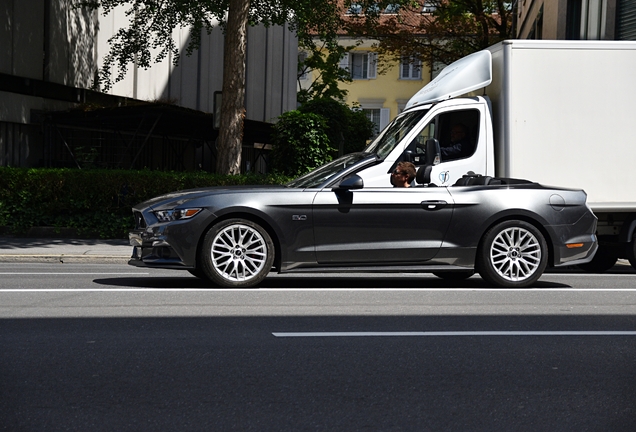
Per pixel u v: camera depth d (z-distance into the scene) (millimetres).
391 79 51625
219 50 29703
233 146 17469
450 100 11828
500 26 30297
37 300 8477
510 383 5207
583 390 5051
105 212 16891
